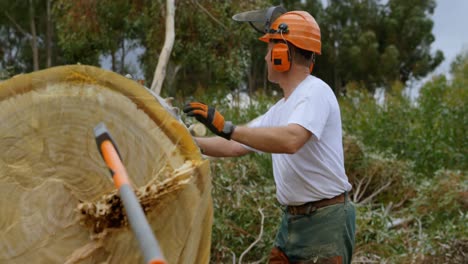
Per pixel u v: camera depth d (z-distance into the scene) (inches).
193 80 629.3
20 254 101.5
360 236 233.3
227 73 430.9
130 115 100.3
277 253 154.0
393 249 233.5
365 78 1165.7
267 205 227.1
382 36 1254.9
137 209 68.7
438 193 288.2
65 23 427.8
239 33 413.4
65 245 102.0
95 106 100.1
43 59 904.9
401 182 334.6
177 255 102.7
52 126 99.7
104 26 426.0
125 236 101.5
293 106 140.7
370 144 416.2
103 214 100.0
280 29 143.3
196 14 400.5
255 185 245.4
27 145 99.6
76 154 100.8
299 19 143.9
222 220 213.0
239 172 255.3
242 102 425.1
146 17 406.9
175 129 100.5
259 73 1038.4
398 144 415.2
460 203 285.0
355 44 1173.7
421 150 403.2
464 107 426.0
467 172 354.0
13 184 100.2
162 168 100.6
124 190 72.2
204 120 125.7
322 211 145.4
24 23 850.8
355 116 447.8
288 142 129.8
